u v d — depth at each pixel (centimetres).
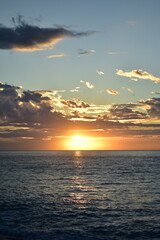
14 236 2033
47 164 10262
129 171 7069
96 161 12669
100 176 5872
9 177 5750
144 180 5112
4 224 2331
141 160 13612
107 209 2845
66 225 2323
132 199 3319
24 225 2309
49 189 4109
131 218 2517
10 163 10988
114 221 2434
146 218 2514
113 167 8531
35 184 4656
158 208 2864
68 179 5366
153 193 3709
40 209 2848
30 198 3406
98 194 3669
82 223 2378
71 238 2022
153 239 2016
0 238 1977
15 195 3616
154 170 7344
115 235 2097
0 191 3938
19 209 2847
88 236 2067
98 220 2464
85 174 6341
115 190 3975
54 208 2894
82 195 3597
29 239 1978
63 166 9100
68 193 3756
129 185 4472
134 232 2155
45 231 2166
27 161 12781
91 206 2973
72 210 2809
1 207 2930
